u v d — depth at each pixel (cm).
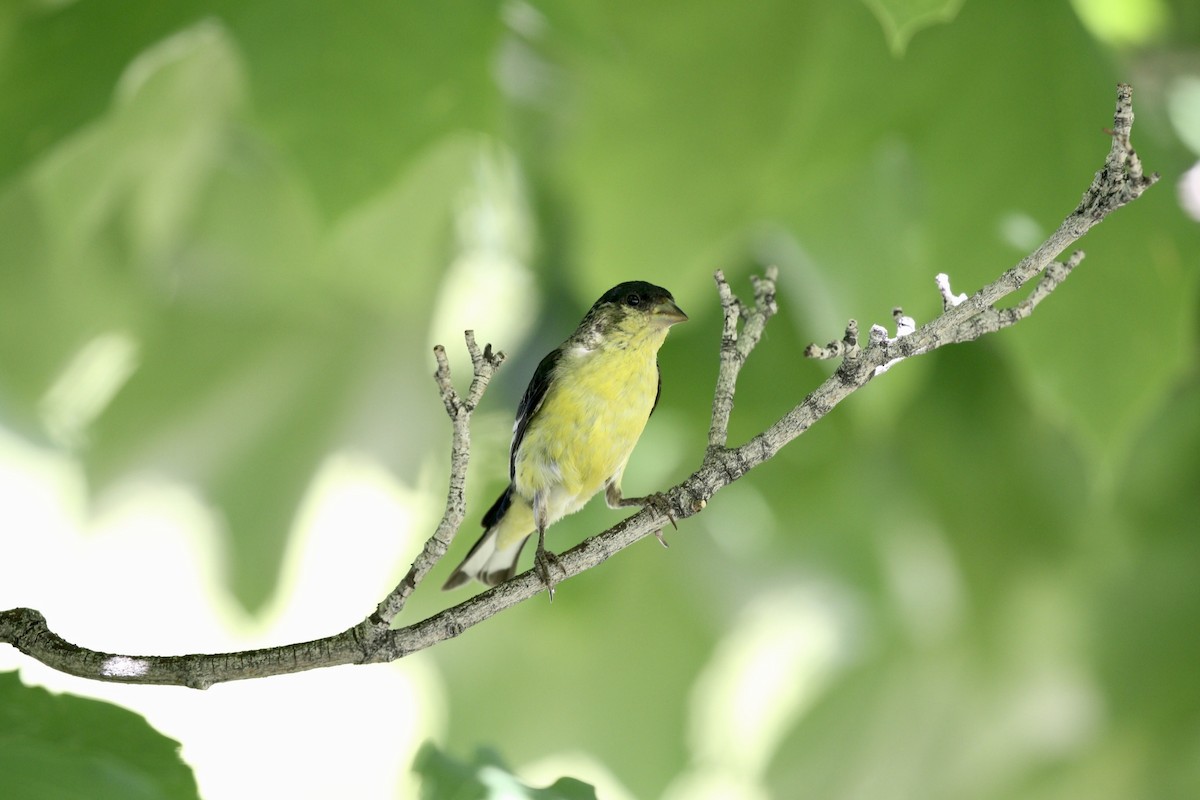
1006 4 827
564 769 1338
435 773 532
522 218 1097
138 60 762
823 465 1130
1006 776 1262
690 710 1336
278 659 461
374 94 752
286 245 1141
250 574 1220
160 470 1223
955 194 861
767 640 1382
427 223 1091
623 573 1312
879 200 938
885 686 1327
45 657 470
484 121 767
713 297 1083
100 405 1225
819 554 1303
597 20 817
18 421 1232
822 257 952
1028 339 830
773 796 1335
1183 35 934
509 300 1120
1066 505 1186
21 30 788
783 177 880
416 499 1266
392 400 1211
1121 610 1234
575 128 938
